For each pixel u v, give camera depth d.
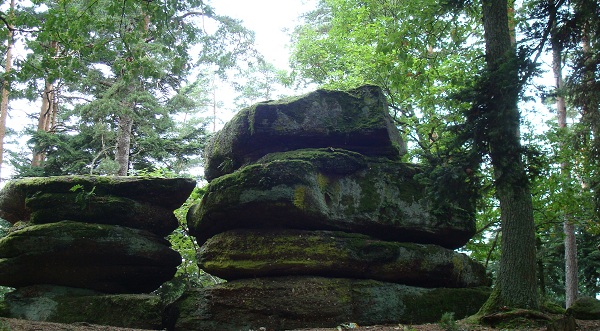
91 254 10.58
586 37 10.45
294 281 9.95
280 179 10.13
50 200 10.90
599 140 11.77
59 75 11.37
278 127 11.08
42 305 10.17
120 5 11.33
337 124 11.39
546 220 17.75
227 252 10.43
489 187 8.94
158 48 18.36
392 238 11.22
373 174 11.20
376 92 11.76
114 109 18.86
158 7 11.45
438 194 8.68
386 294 10.16
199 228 11.43
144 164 24.11
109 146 22.75
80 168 22.56
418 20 12.18
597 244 21.73
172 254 11.53
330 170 10.80
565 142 14.99
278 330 9.58
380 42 12.70
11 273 10.38
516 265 9.04
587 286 22.94
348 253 10.23
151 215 11.52
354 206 10.81
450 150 8.84
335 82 19.66
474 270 11.95
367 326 9.46
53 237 10.36
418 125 16.70
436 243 11.69
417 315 10.17
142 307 10.02
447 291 10.70
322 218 10.35
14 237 10.38
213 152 12.29
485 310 9.10
